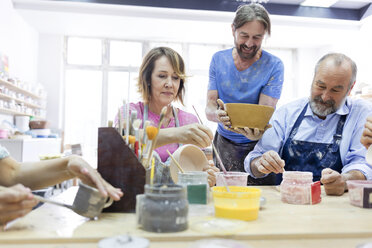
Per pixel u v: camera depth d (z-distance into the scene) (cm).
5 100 407
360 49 536
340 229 72
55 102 573
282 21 521
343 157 158
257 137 132
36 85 557
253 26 183
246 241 67
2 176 91
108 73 615
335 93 149
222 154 222
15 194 70
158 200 70
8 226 75
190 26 531
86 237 66
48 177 91
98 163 89
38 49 569
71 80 608
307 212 90
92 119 612
